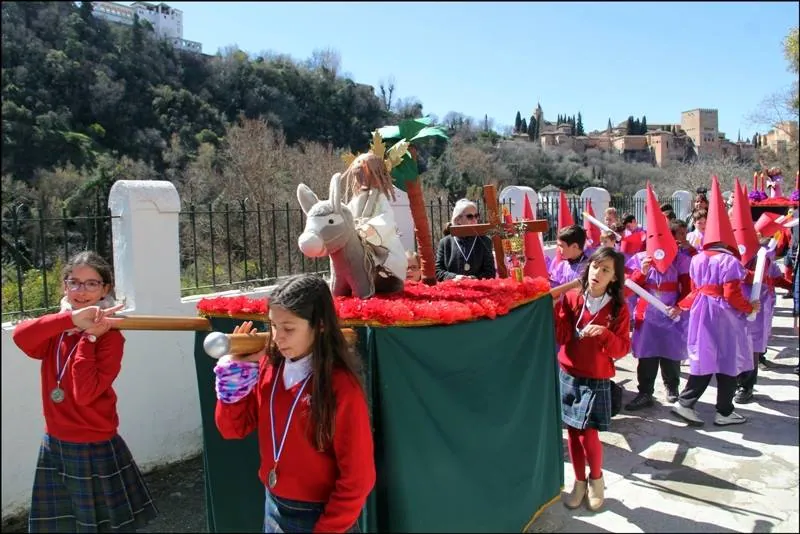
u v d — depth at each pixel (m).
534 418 2.89
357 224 2.88
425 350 2.32
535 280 3.18
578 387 3.21
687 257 4.83
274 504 1.96
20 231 3.98
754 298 4.11
